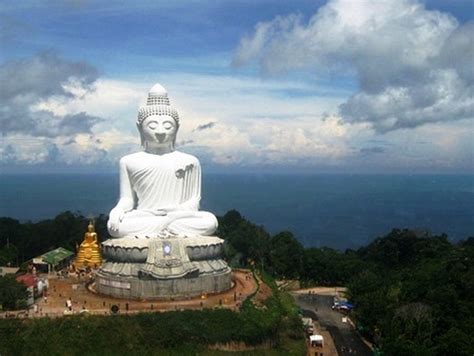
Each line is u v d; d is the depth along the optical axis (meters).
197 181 70.50
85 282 69.88
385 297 70.56
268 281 74.38
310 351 62.91
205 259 63.75
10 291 56.62
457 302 61.44
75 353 49.84
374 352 61.88
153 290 59.72
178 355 51.00
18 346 49.81
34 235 104.62
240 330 54.12
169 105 70.81
